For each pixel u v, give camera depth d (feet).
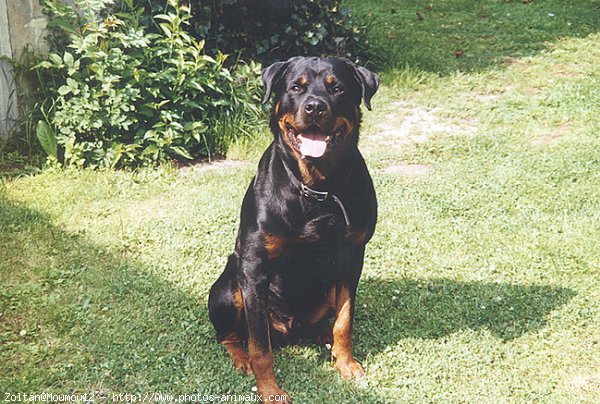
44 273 15.71
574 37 37.35
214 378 12.30
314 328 13.57
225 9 27.30
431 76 31.27
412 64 32.63
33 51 22.56
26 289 15.05
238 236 12.84
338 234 11.87
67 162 21.91
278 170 11.84
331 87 11.79
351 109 11.97
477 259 16.80
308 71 11.87
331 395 11.91
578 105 27.99
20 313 14.25
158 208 19.35
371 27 36.76
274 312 12.99
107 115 21.71
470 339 13.44
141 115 22.62
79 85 22.25
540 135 25.66
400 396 11.86
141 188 20.62
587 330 13.82
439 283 15.69
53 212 18.76
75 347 13.14
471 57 34.27
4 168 21.56
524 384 12.17
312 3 28.91
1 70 22.07
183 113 23.02
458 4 44.62
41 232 17.58
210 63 25.12
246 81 25.90
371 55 32.17
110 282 15.42
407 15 41.88
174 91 22.88
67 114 21.63
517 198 20.27
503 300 14.89
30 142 22.27
